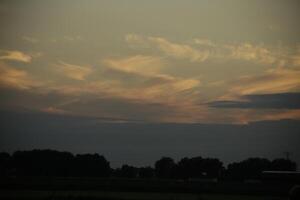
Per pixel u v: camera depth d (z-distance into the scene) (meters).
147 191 25.64
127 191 25.47
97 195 21.83
